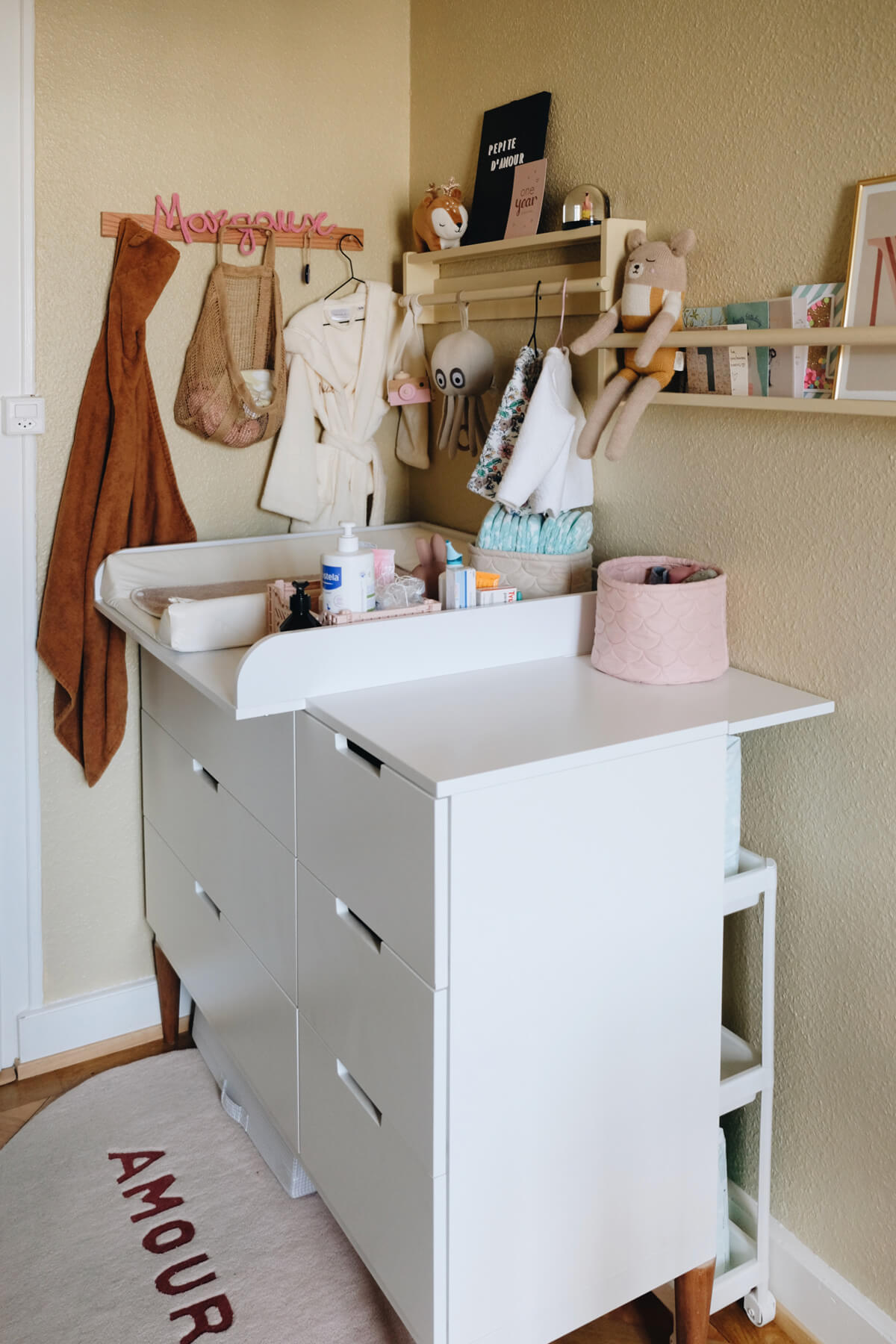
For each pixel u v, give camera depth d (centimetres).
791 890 160
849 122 134
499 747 127
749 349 146
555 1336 143
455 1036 124
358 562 150
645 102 163
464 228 202
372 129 219
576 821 128
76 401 204
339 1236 181
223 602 166
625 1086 141
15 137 188
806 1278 162
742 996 171
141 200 201
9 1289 170
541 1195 137
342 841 139
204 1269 174
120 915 231
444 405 214
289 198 213
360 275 223
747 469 156
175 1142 202
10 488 202
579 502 177
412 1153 131
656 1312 170
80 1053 229
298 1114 167
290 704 144
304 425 216
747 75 146
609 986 137
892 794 142
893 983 146
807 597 150
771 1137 169
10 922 219
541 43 182
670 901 140
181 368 210
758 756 162
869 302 132
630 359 163
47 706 215
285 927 161
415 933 124
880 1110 150
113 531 204
